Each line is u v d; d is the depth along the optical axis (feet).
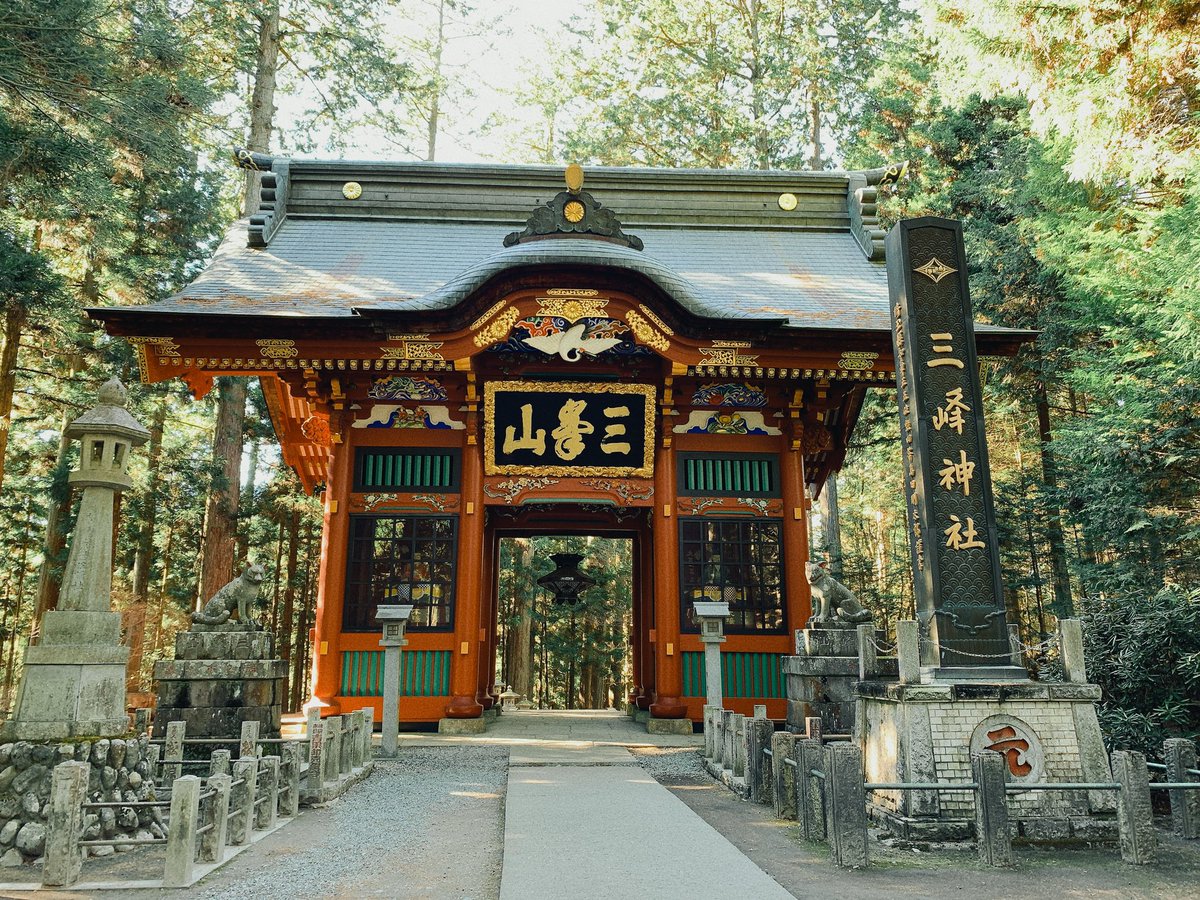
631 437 48.75
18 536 94.68
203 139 72.13
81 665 22.02
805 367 46.83
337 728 28.17
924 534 24.04
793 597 47.47
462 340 45.24
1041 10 38.93
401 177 59.77
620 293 45.19
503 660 133.08
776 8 90.89
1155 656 31.60
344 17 73.87
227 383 70.74
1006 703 21.71
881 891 16.79
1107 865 18.93
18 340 58.65
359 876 18.22
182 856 17.57
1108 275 48.52
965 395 25.04
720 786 29.86
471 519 47.44
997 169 71.82
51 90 44.86
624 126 93.50
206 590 66.59
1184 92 40.34
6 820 20.17
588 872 17.52
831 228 61.05
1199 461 42.52
